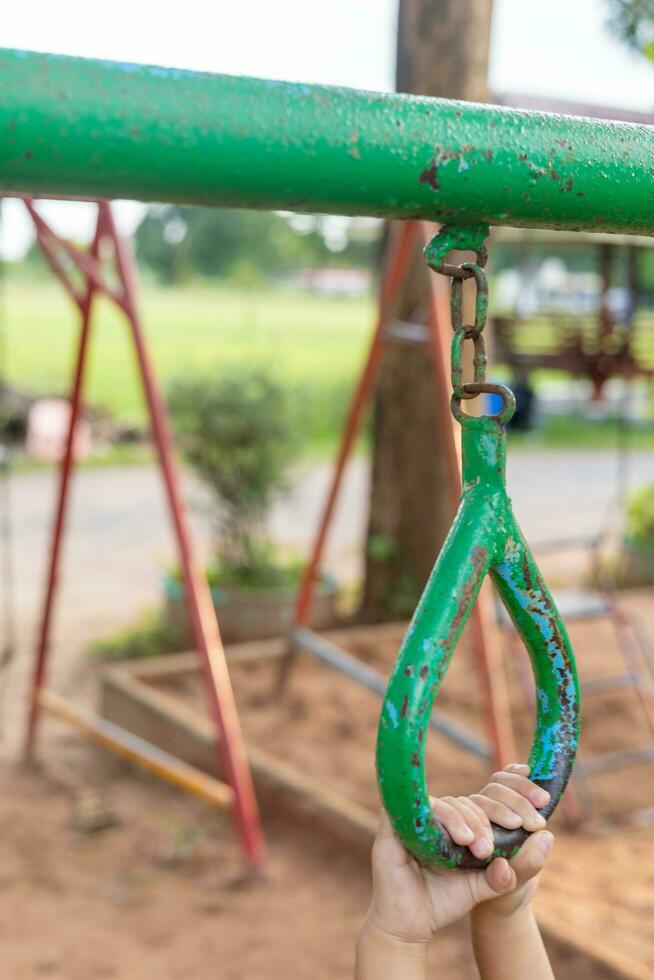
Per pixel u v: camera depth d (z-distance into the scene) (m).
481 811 0.79
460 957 2.98
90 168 0.53
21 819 4.00
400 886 0.89
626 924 3.12
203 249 46.47
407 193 0.61
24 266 45.81
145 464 11.82
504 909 0.96
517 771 0.85
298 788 3.82
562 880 3.42
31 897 3.44
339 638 5.70
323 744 4.48
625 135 0.67
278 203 0.59
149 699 4.57
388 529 6.43
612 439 15.07
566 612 4.20
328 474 11.80
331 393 15.41
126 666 5.03
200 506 6.46
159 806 4.13
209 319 33.09
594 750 4.48
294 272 50.44
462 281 0.68
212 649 3.55
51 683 5.52
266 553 6.44
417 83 5.53
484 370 0.69
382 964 0.89
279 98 0.56
